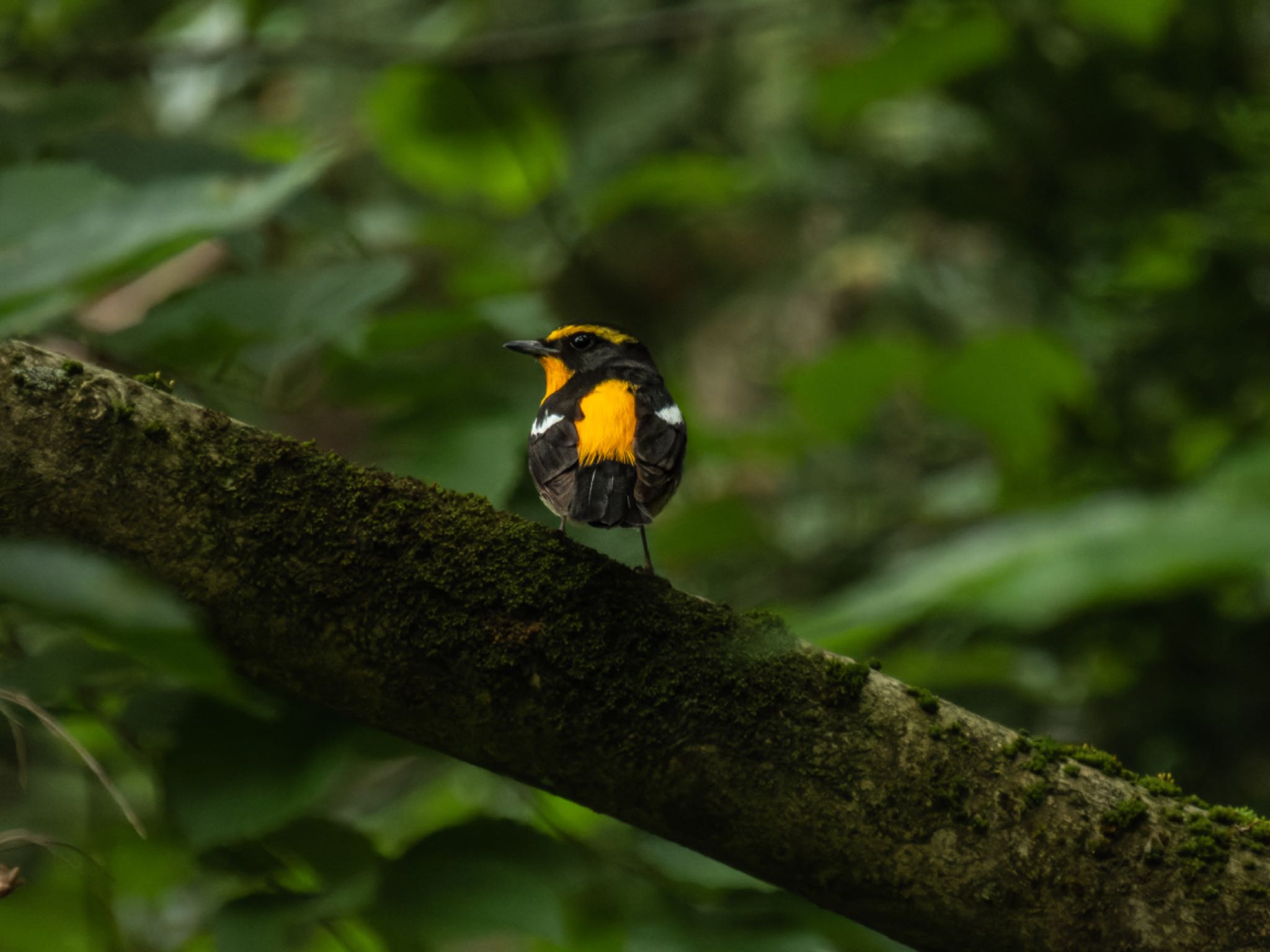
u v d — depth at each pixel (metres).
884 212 13.24
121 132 7.48
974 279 14.45
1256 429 11.14
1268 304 11.01
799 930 5.09
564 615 5.05
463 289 8.68
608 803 5.16
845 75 12.03
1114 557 8.50
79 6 10.34
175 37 11.12
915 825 4.91
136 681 5.56
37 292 4.73
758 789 4.96
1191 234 11.19
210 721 5.12
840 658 5.17
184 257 8.84
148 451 4.98
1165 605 10.48
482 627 5.03
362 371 6.65
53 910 5.84
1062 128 11.88
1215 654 10.55
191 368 6.60
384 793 7.89
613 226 17.14
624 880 5.33
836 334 15.94
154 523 4.93
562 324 8.89
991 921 4.88
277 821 4.73
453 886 4.64
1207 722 10.33
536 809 5.53
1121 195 11.75
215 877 5.43
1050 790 4.97
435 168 11.40
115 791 4.41
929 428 14.62
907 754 4.98
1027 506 11.87
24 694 4.79
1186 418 11.57
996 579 8.67
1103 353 11.74
